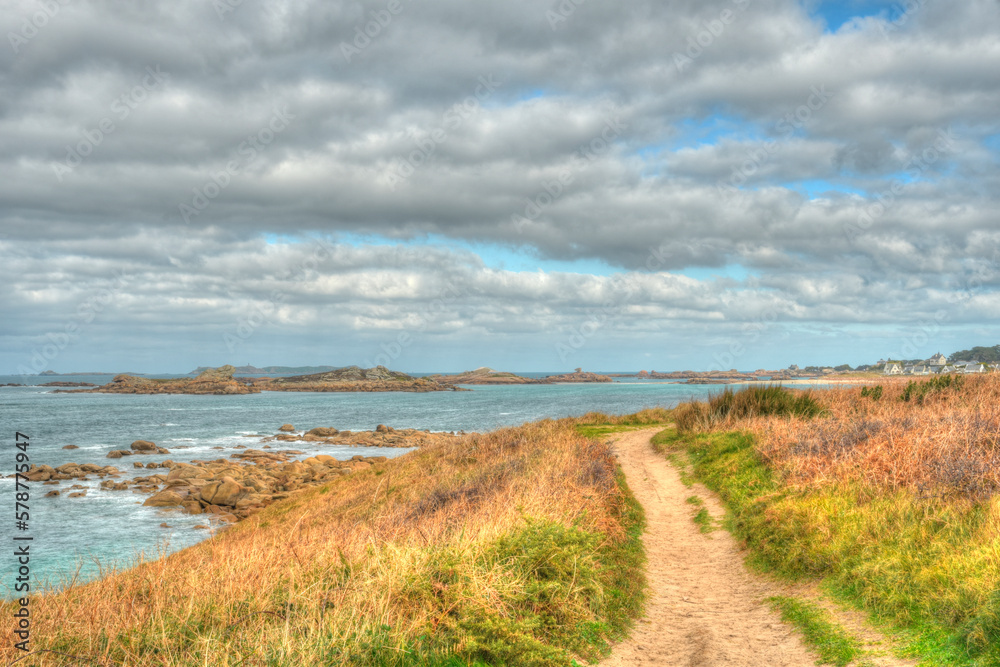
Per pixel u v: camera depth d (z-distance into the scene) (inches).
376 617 218.5
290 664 183.9
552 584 275.9
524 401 4719.5
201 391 7849.4
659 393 5703.7
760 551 390.9
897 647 231.5
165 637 207.8
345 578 267.1
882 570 286.4
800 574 335.6
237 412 4084.6
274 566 305.7
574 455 697.6
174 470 1412.4
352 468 1568.7
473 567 270.5
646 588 353.7
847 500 383.6
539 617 253.9
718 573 384.2
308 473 1491.1
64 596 287.3
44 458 1833.2
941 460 373.7
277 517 898.1
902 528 319.3
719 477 597.0
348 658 194.1
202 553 421.4
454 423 2908.5
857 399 821.9
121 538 919.0
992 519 285.3
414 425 2866.6
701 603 331.6
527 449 869.8
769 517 415.8
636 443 1000.2
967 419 448.5
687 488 624.4
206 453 1993.1
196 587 272.2
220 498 1175.0
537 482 508.4
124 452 1884.8
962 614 228.5
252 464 1683.1
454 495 572.1
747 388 925.8
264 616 227.9
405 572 260.7
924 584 259.8
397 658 199.9
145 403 5290.4
